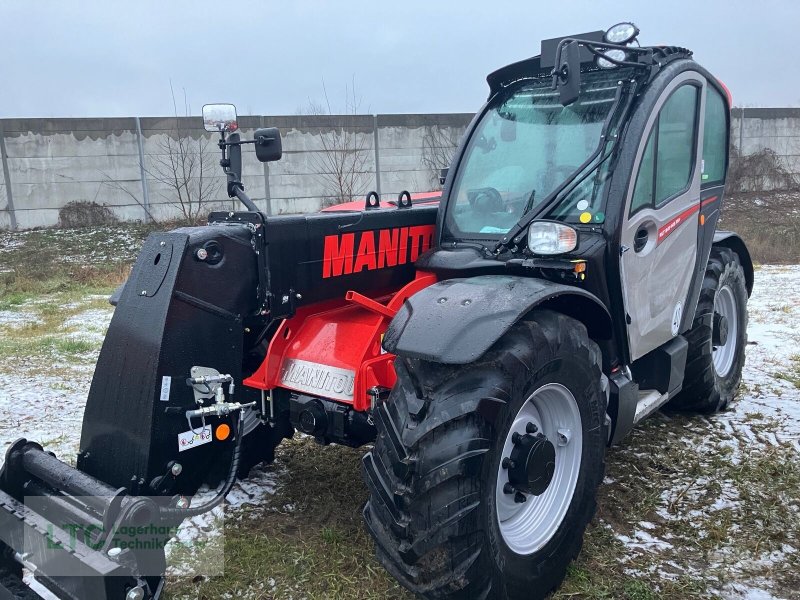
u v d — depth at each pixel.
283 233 2.52
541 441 2.36
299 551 2.73
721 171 3.84
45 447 3.83
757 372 4.94
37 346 6.33
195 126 15.78
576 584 2.49
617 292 2.76
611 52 2.83
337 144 16.14
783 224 15.59
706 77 3.36
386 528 2.14
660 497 3.12
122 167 15.52
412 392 2.20
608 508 3.03
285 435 3.36
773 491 3.16
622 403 2.82
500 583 2.20
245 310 2.46
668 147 3.09
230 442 2.43
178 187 14.95
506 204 2.94
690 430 3.90
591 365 2.51
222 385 2.38
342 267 2.74
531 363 2.23
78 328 7.28
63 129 14.98
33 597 2.11
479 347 2.06
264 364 2.75
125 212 15.65
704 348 3.79
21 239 14.41
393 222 2.93
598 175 2.77
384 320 2.68
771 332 6.07
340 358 2.66
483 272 2.69
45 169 15.04
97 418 2.30
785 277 9.46
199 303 2.29
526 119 3.04
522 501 2.41
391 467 2.14
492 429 2.12
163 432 2.21
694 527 2.87
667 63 3.03
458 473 2.05
